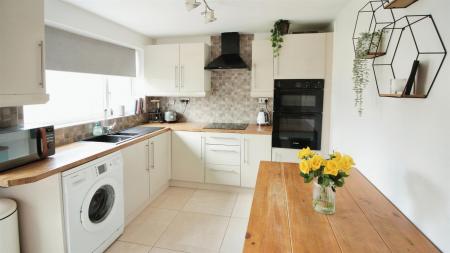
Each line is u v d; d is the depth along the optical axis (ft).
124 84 12.10
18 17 5.36
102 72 10.03
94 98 10.11
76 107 9.23
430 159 3.77
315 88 10.49
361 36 6.15
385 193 5.18
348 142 7.82
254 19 10.01
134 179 8.92
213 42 12.73
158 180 10.76
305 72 10.53
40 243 5.93
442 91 3.52
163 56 12.23
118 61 10.97
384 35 5.29
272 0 7.95
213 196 11.02
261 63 11.11
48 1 7.40
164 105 13.65
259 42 11.07
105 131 9.77
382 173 5.32
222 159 11.30
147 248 7.46
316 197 4.46
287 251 3.31
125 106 12.07
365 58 5.71
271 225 3.96
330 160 4.27
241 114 12.89
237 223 8.85
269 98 12.47
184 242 7.77
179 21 10.19
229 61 11.67
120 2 8.06
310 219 4.16
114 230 7.59
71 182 5.94
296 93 10.68
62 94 8.63
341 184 4.28
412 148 4.25
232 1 8.02
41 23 5.87
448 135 3.41
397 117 4.74
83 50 9.06
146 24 10.57
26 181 5.05
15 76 5.35
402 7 4.42
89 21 8.96
